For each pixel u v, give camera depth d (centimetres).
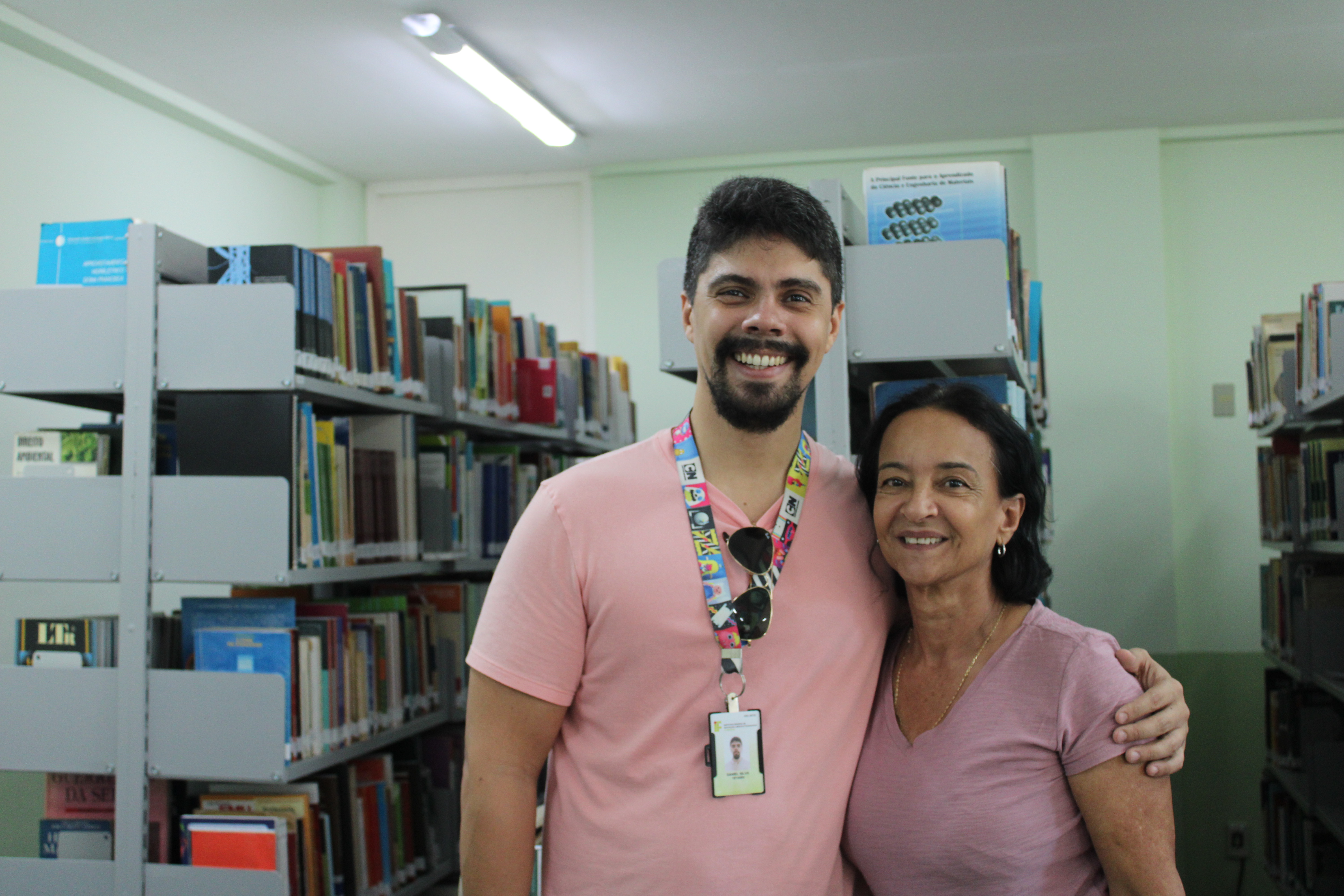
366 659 260
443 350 309
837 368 178
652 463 122
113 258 224
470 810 118
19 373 222
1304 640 331
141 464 216
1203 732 446
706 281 114
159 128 392
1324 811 314
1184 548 452
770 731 112
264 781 212
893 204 189
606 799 113
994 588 122
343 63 367
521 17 334
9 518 221
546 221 507
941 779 114
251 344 215
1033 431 267
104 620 224
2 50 324
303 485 223
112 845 224
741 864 108
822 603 118
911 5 329
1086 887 114
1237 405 450
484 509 340
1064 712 112
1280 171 449
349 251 264
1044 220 456
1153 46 362
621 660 114
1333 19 342
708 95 404
